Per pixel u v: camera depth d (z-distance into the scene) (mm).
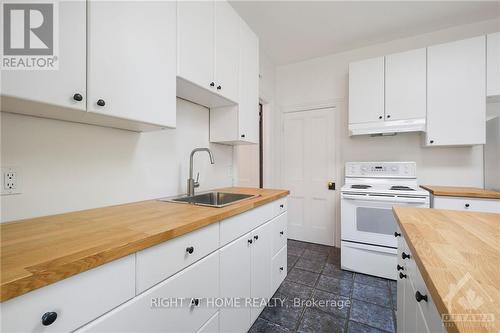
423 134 2355
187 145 1786
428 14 2158
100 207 1207
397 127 2289
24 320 492
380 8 2070
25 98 730
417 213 1067
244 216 1341
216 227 1091
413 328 789
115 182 1282
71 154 1094
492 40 2010
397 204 2080
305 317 1576
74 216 1007
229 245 1196
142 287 742
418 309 722
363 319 1560
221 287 1135
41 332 516
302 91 3146
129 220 939
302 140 3174
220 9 1628
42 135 996
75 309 576
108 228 824
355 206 2240
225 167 2252
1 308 462
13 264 531
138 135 1412
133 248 693
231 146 2342
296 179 3205
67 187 1078
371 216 2176
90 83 885
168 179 1619
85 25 875
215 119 1981
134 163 1388
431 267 537
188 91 1543
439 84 2152
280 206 1920
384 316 1591
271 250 1735
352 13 2137
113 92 963
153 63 1139
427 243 690
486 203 1876
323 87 3021
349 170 2674
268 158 3098
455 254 610
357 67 2471
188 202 1459
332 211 2982
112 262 656
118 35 982
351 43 2684
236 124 1891
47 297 527
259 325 1498
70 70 831
